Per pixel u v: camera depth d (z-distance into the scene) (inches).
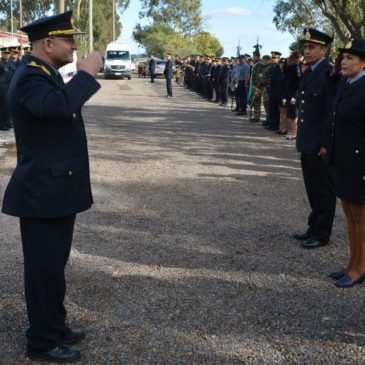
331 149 169.5
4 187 285.0
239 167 347.3
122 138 465.4
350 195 165.9
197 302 159.6
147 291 166.6
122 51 1609.3
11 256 192.5
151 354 132.4
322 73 195.8
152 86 1254.9
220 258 193.8
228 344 137.0
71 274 178.1
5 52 494.9
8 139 441.1
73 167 121.1
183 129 525.7
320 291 167.9
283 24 940.6
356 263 172.7
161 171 334.0
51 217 120.2
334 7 675.4
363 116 161.8
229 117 638.5
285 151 406.3
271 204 262.4
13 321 147.3
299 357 131.5
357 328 145.4
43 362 128.4
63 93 110.7
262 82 571.2
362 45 160.9
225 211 250.1
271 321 148.7
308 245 204.1
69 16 119.3
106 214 243.8
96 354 132.3
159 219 237.3
